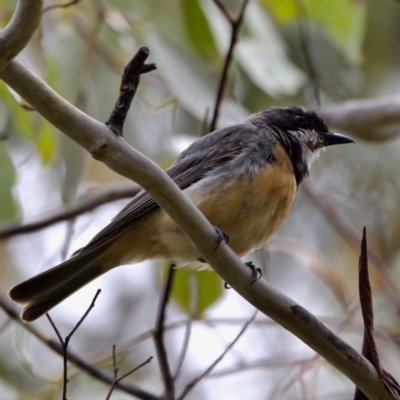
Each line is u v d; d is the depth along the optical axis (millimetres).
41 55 8734
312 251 11742
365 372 6648
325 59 13133
